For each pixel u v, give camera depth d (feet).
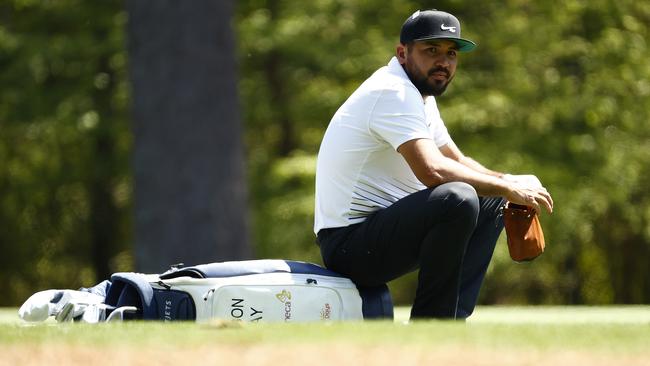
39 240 237.86
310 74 205.05
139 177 123.44
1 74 196.34
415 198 44.09
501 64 201.46
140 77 122.83
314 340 28.25
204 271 44.47
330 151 47.14
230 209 123.65
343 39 193.98
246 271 44.88
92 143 211.41
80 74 200.44
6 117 197.47
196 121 122.01
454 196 43.04
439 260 43.80
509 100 194.08
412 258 45.06
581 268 245.24
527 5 204.33
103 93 201.05
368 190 46.44
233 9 125.59
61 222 235.20
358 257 45.83
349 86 199.21
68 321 45.65
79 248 240.32
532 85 198.90
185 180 121.80
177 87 121.70
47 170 218.38
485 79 200.13
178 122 121.80
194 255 122.01
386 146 46.44
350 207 46.47
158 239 122.21
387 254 45.09
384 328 31.37
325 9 195.31
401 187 47.11
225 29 124.06
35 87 197.16
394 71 47.39
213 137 122.72
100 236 223.30
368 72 192.95
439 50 47.44
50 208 233.14
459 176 45.11
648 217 216.13
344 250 46.34
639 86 205.36
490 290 225.15
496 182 45.21
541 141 197.16
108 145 208.95
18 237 237.25
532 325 32.96
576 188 192.44
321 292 44.91
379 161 46.55
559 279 232.53
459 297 47.26
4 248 239.09
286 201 186.39
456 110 186.39
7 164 222.28
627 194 206.90
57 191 227.20
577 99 199.41
